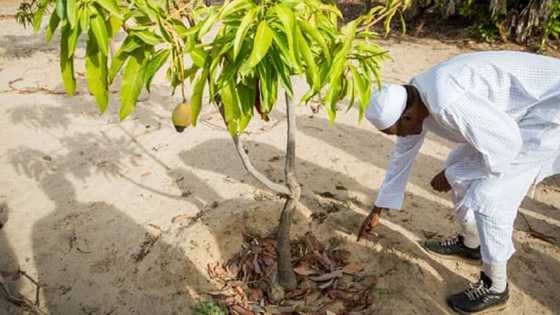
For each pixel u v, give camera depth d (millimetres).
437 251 2760
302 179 3486
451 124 1969
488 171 2102
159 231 3006
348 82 1695
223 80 1418
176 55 1393
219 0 6457
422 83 2016
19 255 2896
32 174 3650
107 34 1347
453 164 2381
